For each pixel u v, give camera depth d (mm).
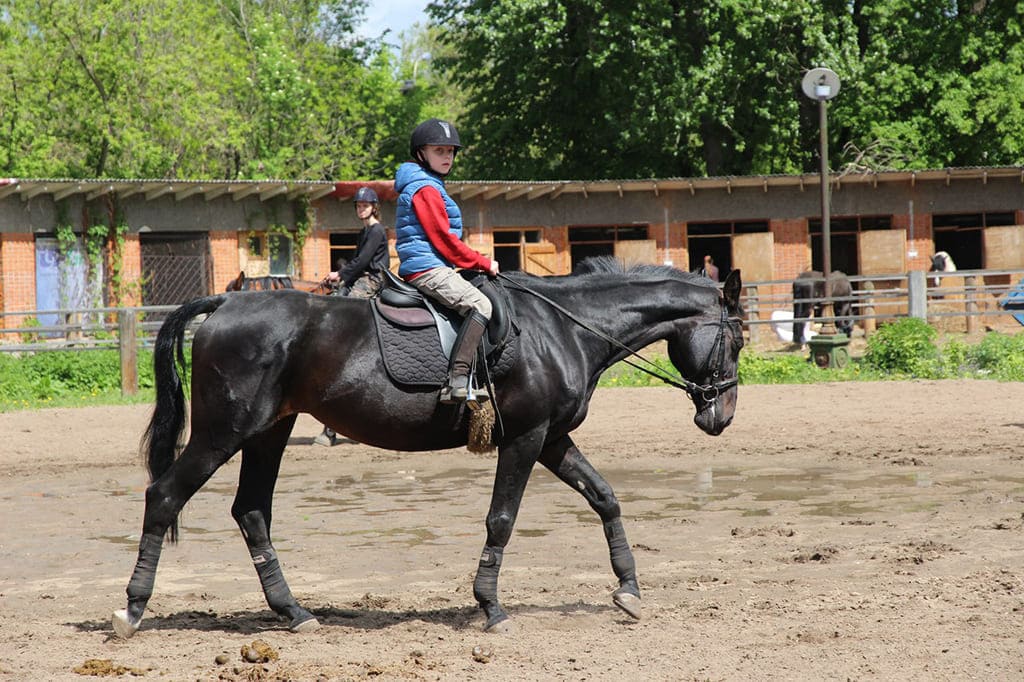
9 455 15102
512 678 5781
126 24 40000
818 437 15398
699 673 5816
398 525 10312
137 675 5941
